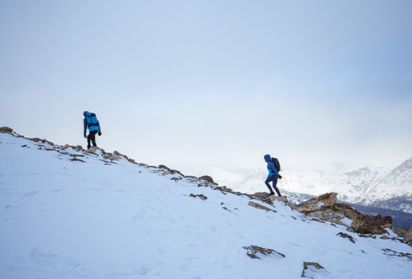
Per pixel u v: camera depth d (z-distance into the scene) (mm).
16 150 17031
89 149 23422
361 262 11477
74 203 11148
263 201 20141
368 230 17719
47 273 6703
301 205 21594
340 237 14852
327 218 19625
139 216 11344
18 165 14234
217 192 19359
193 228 11430
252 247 10398
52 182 12867
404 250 15203
